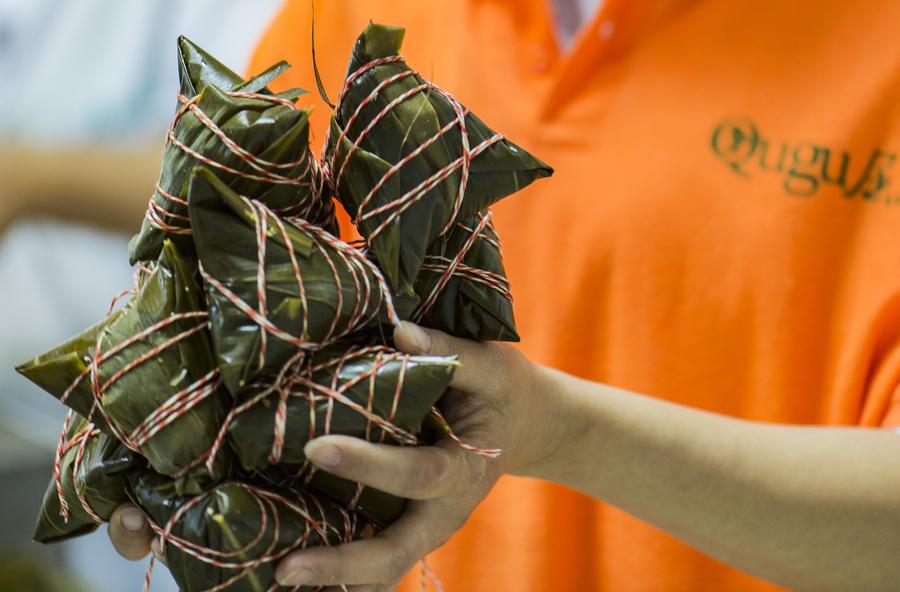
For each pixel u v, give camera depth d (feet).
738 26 2.64
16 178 3.74
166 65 4.12
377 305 1.77
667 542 2.71
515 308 2.81
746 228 2.64
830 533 2.22
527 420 2.01
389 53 1.83
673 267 2.68
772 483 2.21
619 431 2.15
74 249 4.70
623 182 2.71
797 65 2.63
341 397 1.72
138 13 4.22
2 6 4.62
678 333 2.70
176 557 1.76
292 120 1.75
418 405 1.74
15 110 4.44
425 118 1.81
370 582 1.82
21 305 4.84
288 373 1.74
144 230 1.82
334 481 1.81
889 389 2.53
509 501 2.79
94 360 1.75
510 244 2.81
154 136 3.97
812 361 2.66
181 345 1.73
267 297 1.69
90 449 1.86
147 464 1.81
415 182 1.78
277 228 1.73
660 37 2.68
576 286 2.75
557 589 2.77
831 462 2.24
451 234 1.87
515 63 2.81
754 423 2.34
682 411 2.27
